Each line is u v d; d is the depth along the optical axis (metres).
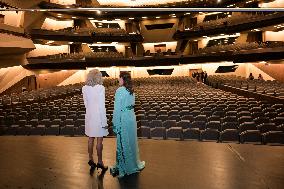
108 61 27.83
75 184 3.51
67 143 5.50
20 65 23.11
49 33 25.86
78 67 27.20
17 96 18.09
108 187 3.38
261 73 25.22
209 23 31.02
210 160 4.14
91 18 32.12
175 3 31.06
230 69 28.88
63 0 30.91
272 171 3.62
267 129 6.66
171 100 13.71
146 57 28.12
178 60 27.77
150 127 7.43
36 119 9.44
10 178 3.77
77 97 16.59
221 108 10.09
